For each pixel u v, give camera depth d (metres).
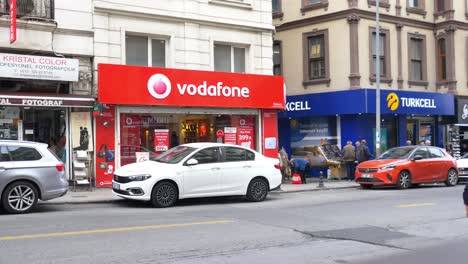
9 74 15.12
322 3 24.61
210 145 14.41
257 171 14.82
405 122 25.91
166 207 13.39
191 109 18.81
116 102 16.88
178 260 7.37
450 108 26.45
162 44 18.94
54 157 12.44
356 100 22.94
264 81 20.50
